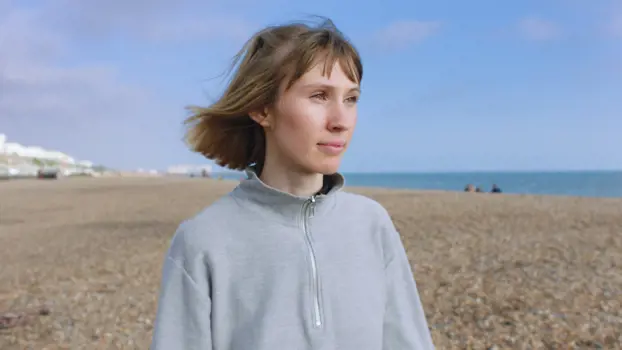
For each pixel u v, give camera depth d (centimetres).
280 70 133
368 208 156
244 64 142
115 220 1296
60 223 1272
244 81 139
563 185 9175
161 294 133
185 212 1456
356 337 137
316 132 133
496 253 757
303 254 137
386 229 156
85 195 2208
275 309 131
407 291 155
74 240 1001
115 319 511
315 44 133
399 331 148
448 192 2056
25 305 565
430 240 882
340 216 147
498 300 529
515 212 1215
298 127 133
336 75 134
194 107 151
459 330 450
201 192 2262
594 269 647
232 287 133
